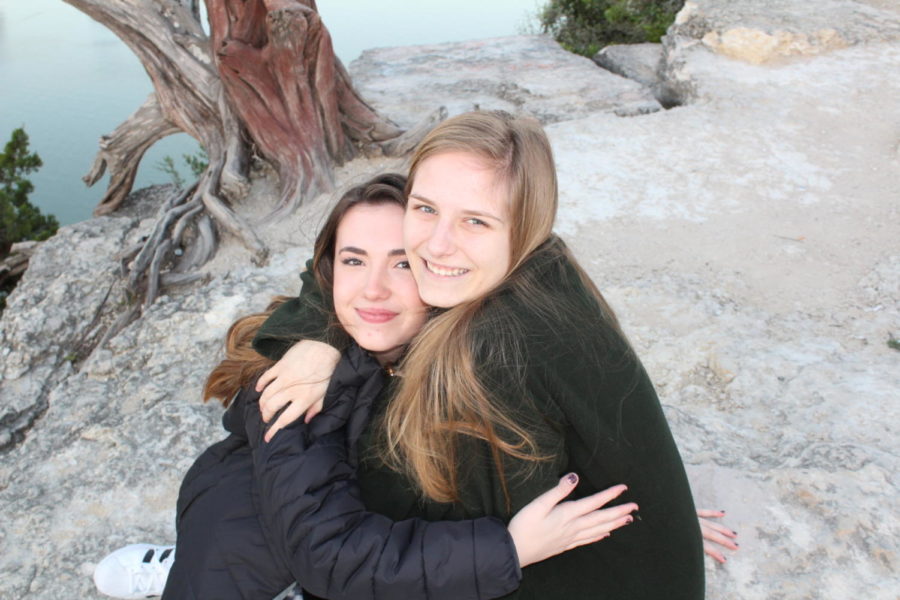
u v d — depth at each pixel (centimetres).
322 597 178
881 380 356
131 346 436
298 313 191
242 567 178
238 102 581
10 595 271
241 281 485
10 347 530
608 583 183
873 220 539
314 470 166
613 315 172
